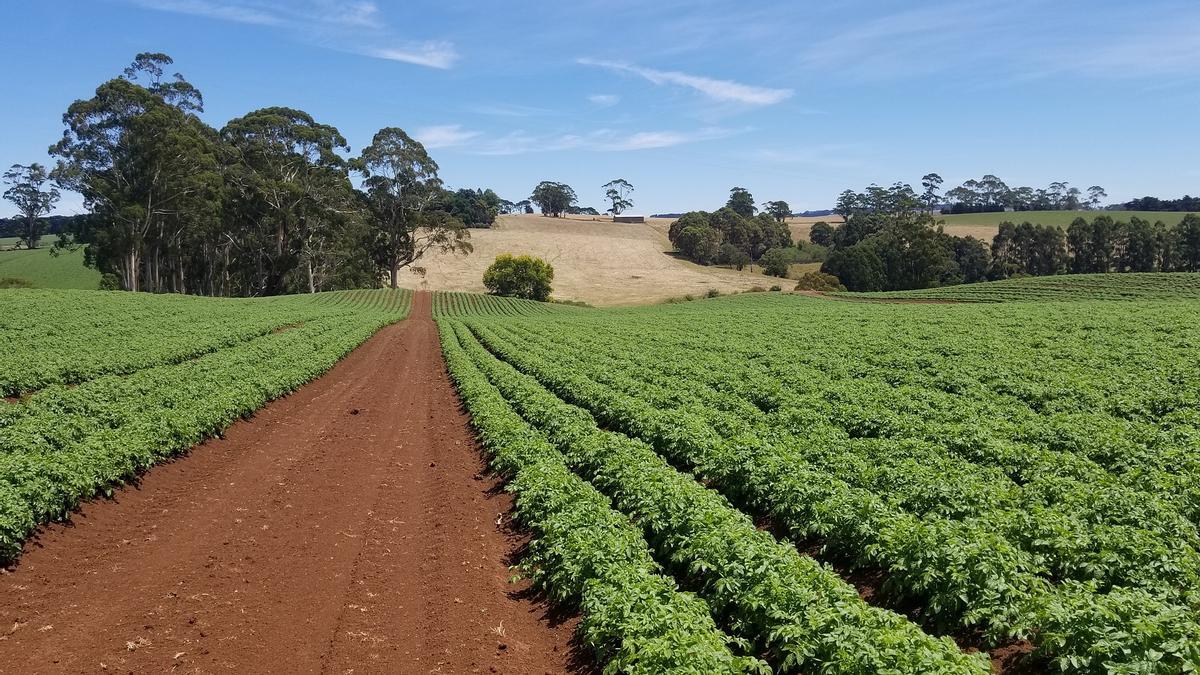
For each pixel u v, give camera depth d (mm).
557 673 9656
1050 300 77250
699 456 17031
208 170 82562
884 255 122875
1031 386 24953
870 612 8781
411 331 66000
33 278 104812
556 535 12531
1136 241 119688
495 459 18859
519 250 151125
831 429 18797
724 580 10281
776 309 72062
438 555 13477
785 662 8469
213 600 11250
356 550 13641
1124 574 10094
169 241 87812
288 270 100062
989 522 11477
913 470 14039
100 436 17359
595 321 67438
